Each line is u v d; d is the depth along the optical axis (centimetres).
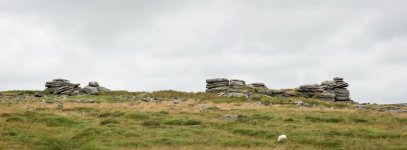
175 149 3638
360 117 5284
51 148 3725
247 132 4453
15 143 3769
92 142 3922
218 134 4331
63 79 8256
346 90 8775
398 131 4450
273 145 3888
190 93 8162
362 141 3994
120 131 4359
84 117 5144
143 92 8431
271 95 8444
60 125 4666
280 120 5088
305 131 4419
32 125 4519
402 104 7794
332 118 5172
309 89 8462
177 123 4916
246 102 7119
